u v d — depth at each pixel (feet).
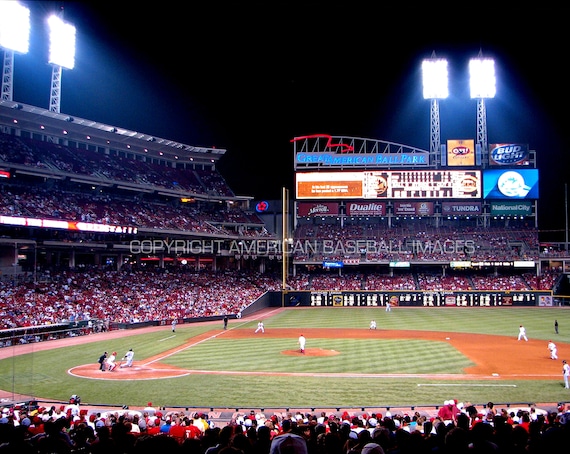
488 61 301.63
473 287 294.87
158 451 18.70
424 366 111.65
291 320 224.53
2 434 22.95
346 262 308.81
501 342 149.69
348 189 313.73
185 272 283.59
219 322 222.07
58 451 24.95
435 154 309.83
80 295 202.18
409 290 293.02
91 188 265.34
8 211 193.36
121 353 134.92
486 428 22.88
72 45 232.53
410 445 24.89
